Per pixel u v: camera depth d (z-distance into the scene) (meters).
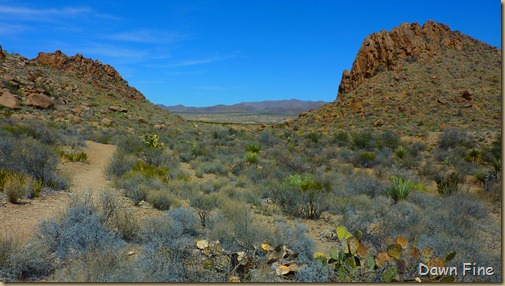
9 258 4.74
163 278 4.60
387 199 12.23
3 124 24.39
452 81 68.38
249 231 6.44
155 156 18.77
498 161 19.55
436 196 13.98
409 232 7.91
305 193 11.18
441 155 30.05
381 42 80.12
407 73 72.69
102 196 7.71
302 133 54.12
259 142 38.81
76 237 5.64
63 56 67.62
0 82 42.12
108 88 66.81
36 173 10.34
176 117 71.00
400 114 59.28
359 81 78.69
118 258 4.97
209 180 14.54
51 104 41.75
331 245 7.27
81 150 20.20
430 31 82.81
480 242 7.50
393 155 30.88
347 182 15.42
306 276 4.66
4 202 7.86
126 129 41.16
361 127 56.03
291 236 6.85
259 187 13.47
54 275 4.82
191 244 6.03
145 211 8.97
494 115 53.75
